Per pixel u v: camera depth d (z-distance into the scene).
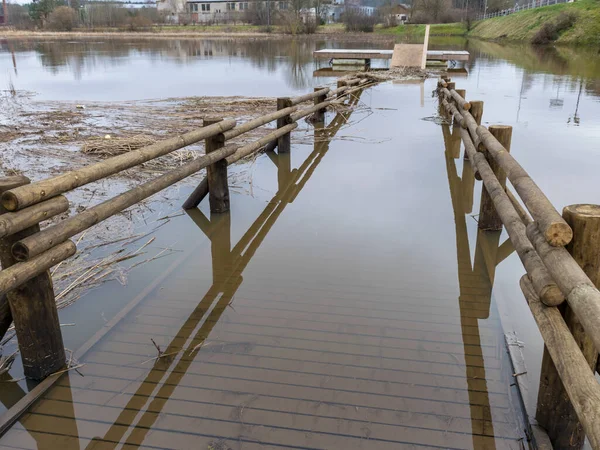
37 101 13.22
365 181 6.56
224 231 5.04
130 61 25.50
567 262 2.02
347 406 2.66
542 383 2.39
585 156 7.39
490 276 4.08
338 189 6.25
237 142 8.18
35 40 47.25
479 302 3.69
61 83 17.31
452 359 3.03
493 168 4.69
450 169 7.04
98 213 3.14
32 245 2.55
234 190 6.25
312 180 6.62
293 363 3.00
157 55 28.92
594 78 16.80
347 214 5.43
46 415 2.65
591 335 1.60
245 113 10.85
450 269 4.20
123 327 3.40
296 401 2.70
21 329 2.79
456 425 2.53
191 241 4.82
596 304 1.68
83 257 4.45
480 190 6.16
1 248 2.60
